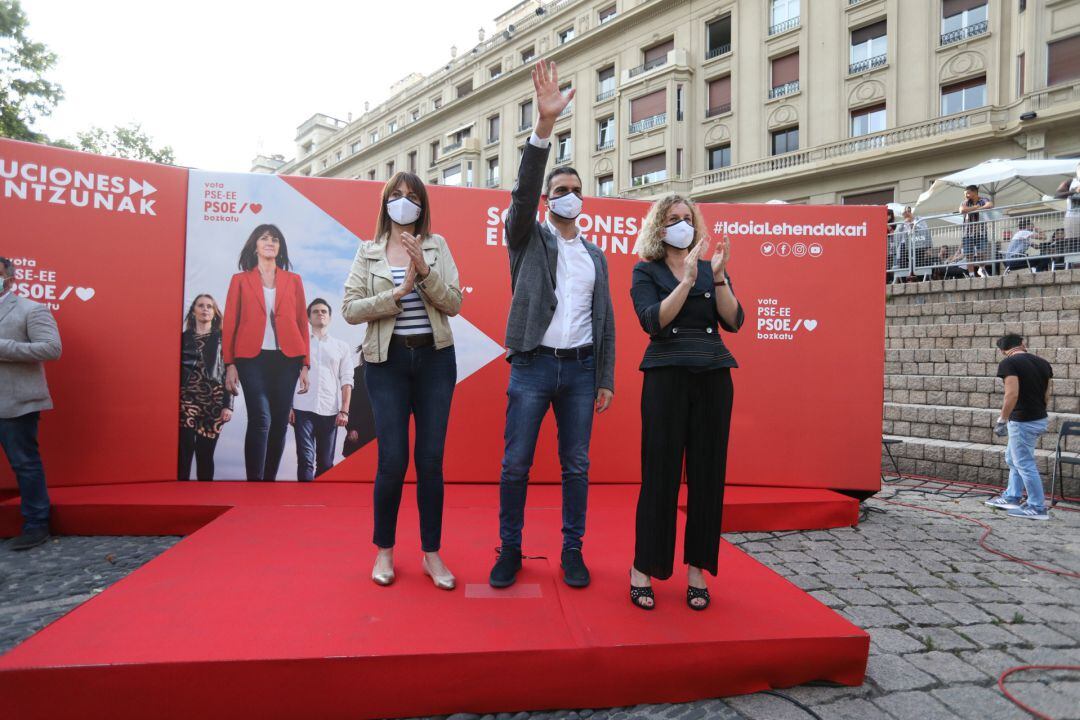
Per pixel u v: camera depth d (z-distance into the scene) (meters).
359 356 4.34
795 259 4.65
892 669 2.32
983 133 17.16
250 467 4.25
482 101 33.53
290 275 4.29
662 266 2.52
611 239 4.56
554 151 29.03
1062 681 2.27
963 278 9.05
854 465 4.59
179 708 1.81
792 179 21.05
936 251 10.03
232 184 4.27
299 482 4.26
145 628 2.04
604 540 3.19
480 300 4.42
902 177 18.98
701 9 23.50
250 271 4.26
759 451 4.60
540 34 30.52
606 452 4.53
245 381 4.25
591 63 27.34
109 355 4.03
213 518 3.66
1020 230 8.98
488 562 2.76
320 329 4.30
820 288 4.65
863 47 19.78
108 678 1.79
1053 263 8.45
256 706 1.85
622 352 4.56
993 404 6.72
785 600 2.49
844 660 2.16
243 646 1.92
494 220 4.46
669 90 23.78
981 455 5.98
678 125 23.94
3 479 3.78
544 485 4.43
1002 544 4.03
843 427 4.61
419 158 38.16
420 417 2.48
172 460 4.18
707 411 2.36
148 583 2.43
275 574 2.55
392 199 2.51
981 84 17.62
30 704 1.75
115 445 4.04
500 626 2.14
